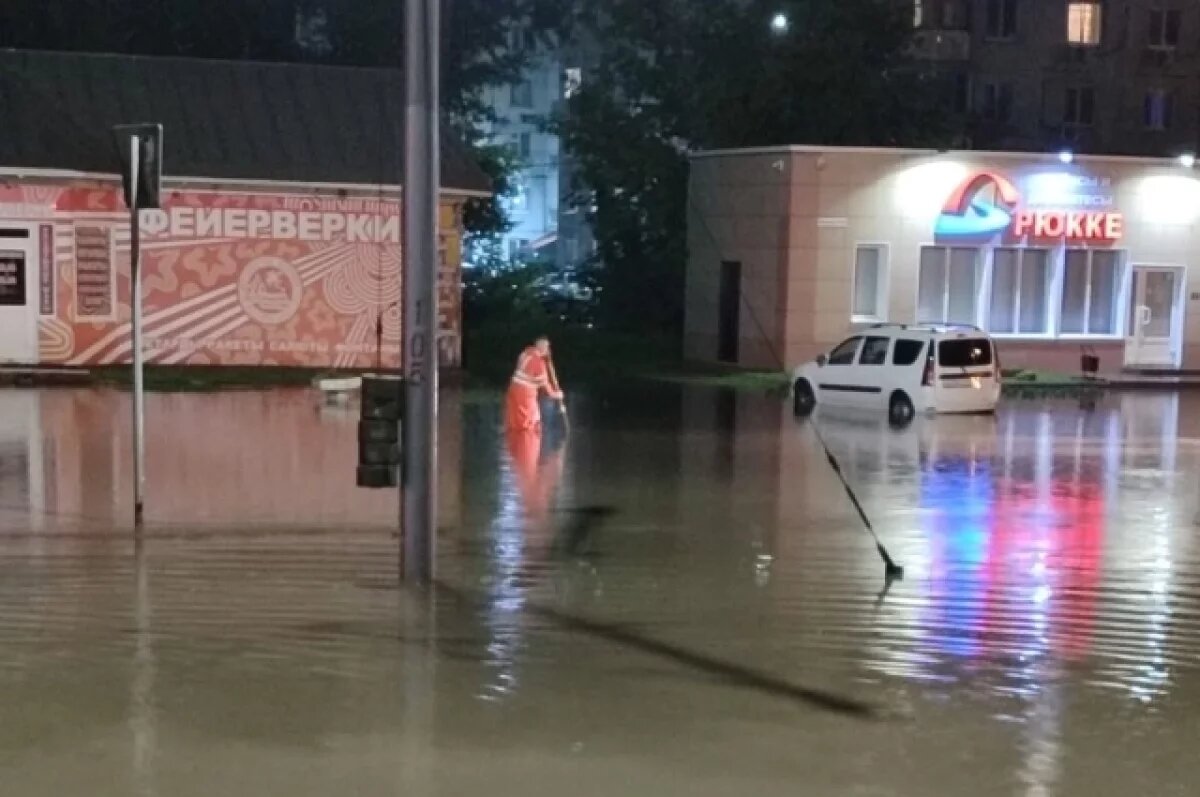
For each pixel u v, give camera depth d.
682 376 40.78
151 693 9.60
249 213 36.81
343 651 10.80
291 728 8.90
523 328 50.22
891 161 41.84
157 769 8.11
